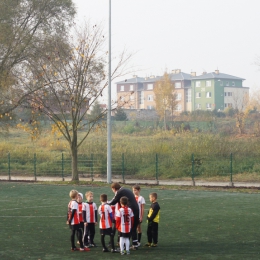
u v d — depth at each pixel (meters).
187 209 38.69
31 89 60.28
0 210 38.31
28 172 69.25
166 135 97.88
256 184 56.22
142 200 25.27
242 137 87.25
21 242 26.28
